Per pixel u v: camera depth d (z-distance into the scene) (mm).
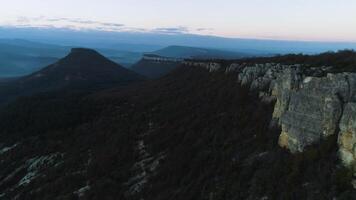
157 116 82188
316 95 40094
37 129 103312
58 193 63750
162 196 49688
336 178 32969
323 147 36656
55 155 82938
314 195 33156
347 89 36781
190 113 74688
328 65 48125
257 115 56250
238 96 67750
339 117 36531
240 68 81750
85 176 65250
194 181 48844
